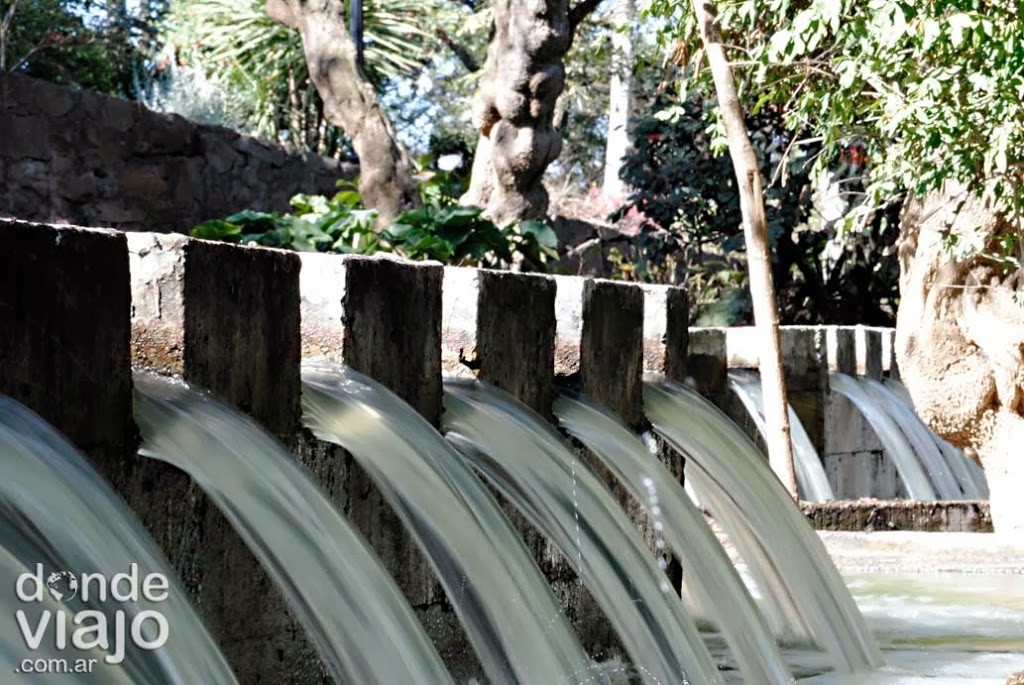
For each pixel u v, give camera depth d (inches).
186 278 167.2
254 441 170.9
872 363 486.9
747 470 268.1
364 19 800.3
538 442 222.7
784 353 448.1
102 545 142.1
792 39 277.4
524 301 232.4
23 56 737.0
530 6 466.0
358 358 197.5
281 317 183.8
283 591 169.2
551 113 478.3
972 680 222.4
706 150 657.6
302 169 647.8
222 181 609.9
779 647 253.6
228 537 176.7
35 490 139.0
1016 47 262.8
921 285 341.1
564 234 719.7
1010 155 299.4
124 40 790.5
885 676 228.7
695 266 709.3
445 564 192.1
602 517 225.3
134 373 168.6
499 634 192.1
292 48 773.9
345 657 168.7
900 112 285.3
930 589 296.0
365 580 174.2
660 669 216.5
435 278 213.3
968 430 342.3
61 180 546.6
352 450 189.3
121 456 159.8
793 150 622.5
